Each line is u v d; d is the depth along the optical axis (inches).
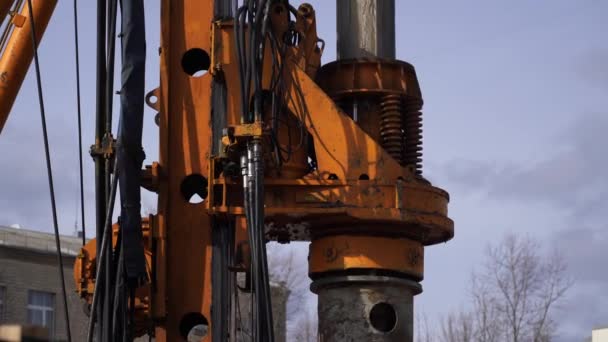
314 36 444.1
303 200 423.8
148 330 433.1
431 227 432.5
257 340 394.6
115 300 409.1
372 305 427.8
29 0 451.2
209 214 419.5
